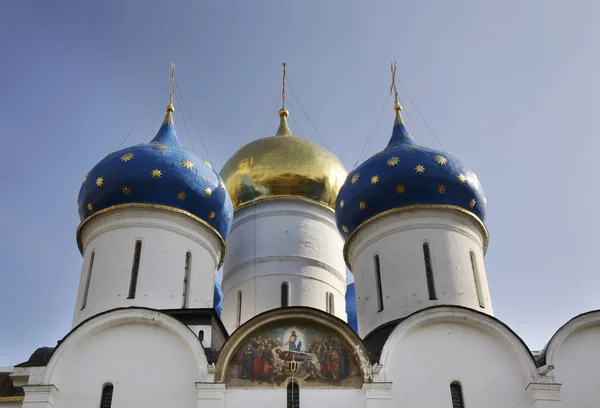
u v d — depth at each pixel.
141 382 29.62
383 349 30.11
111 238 34.75
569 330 30.91
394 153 37.09
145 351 30.25
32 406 28.69
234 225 42.94
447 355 30.56
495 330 30.83
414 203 35.72
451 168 36.44
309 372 29.56
